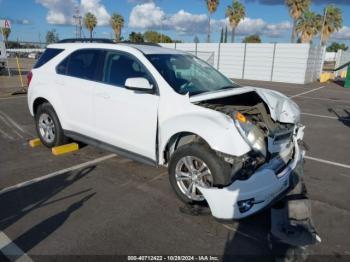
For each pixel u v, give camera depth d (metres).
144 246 2.91
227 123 3.18
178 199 3.79
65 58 5.02
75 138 4.96
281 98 4.12
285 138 3.49
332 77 29.17
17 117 7.94
